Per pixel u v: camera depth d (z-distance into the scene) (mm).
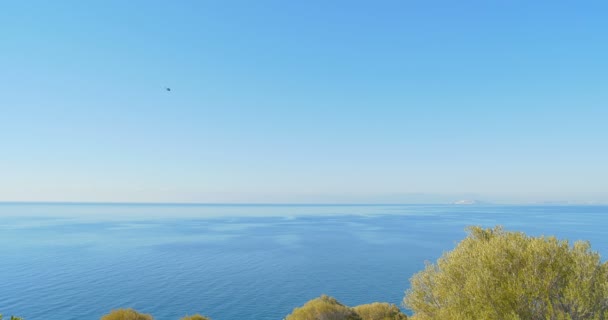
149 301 68000
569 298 11727
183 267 104625
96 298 69062
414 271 100875
